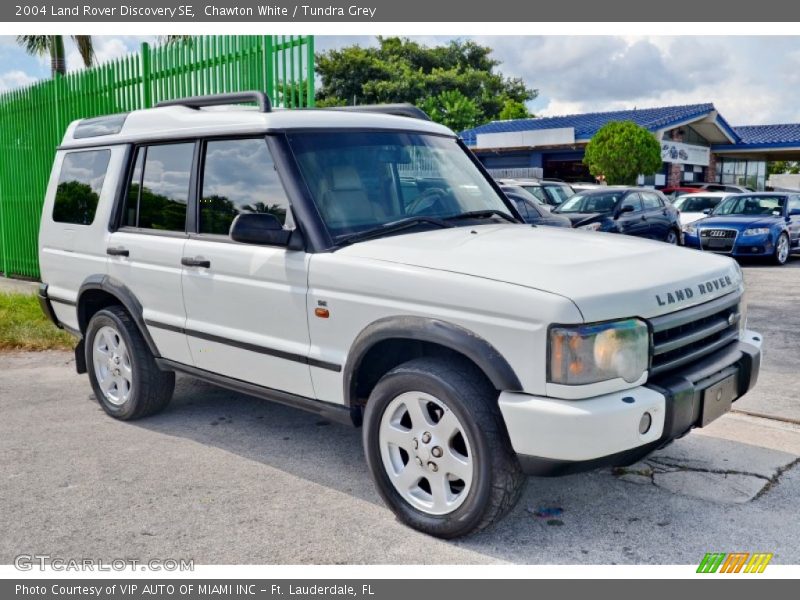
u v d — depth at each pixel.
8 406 5.98
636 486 4.28
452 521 3.59
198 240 4.73
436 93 46.03
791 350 7.48
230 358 4.60
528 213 11.06
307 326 4.11
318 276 4.00
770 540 3.67
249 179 4.46
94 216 5.57
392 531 3.80
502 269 3.49
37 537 3.78
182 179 4.93
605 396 3.26
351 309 3.86
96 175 5.65
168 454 4.88
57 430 5.38
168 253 4.88
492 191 5.11
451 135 5.23
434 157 4.89
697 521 3.86
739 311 4.11
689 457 4.67
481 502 3.46
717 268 4.01
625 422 3.22
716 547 3.61
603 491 4.22
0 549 3.67
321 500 4.17
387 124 4.79
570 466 3.24
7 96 12.68
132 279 5.21
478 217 4.71
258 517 3.96
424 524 3.71
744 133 37.50
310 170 4.27
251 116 4.52
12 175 12.88
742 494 4.16
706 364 3.76
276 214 4.29
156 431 5.34
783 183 41.09
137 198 5.28
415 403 3.67
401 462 3.85
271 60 8.09
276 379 4.36
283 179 4.23
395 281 3.68
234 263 4.44
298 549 3.63
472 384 3.47
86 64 17.78
